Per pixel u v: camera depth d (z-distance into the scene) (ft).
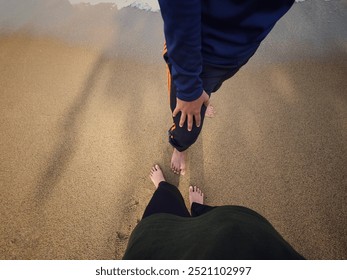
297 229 4.84
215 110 5.99
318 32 7.07
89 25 7.41
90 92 6.23
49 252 4.71
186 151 5.58
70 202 5.10
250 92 6.18
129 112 5.98
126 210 5.09
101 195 5.18
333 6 7.62
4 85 6.34
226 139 5.68
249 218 2.51
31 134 5.73
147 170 5.43
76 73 6.51
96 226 4.94
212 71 3.08
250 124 5.81
